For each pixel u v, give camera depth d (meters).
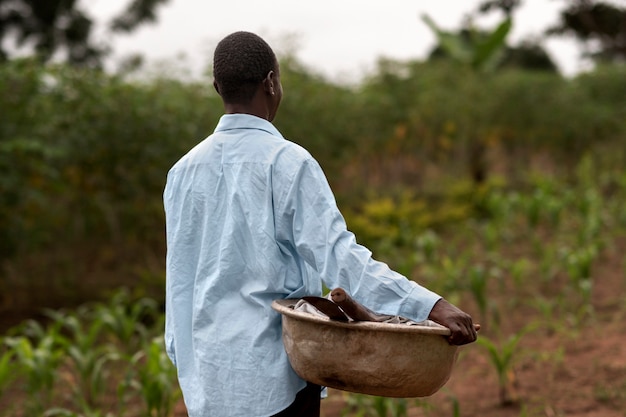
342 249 1.98
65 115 6.97
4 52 12.33
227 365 2.10
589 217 9.24
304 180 2.06
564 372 4.97
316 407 2.23
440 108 12.69
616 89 14.62
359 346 1.97
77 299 7.40
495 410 4.44
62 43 12.75
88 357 4.68
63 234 8.14
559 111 13.55
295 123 9.35
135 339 6.10
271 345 2.10
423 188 12.94
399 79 12.84
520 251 9.06
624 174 11.91
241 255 2.13
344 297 1.89
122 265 8.22
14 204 6.43
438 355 1.98
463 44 14.05
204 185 2.20
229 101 2.24
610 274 7.64
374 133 11.55
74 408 4.74
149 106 7.26
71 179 7.38
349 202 11.26
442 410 4.48
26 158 6.54
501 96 13.25
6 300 7.17
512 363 4.89
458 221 10.77
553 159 14.73
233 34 2.25
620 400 4.42
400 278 1.95
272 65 2.25
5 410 4.75
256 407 2.09
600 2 12.93
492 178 13.38
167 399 4.17
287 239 2.09
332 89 10.55
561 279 7.50
